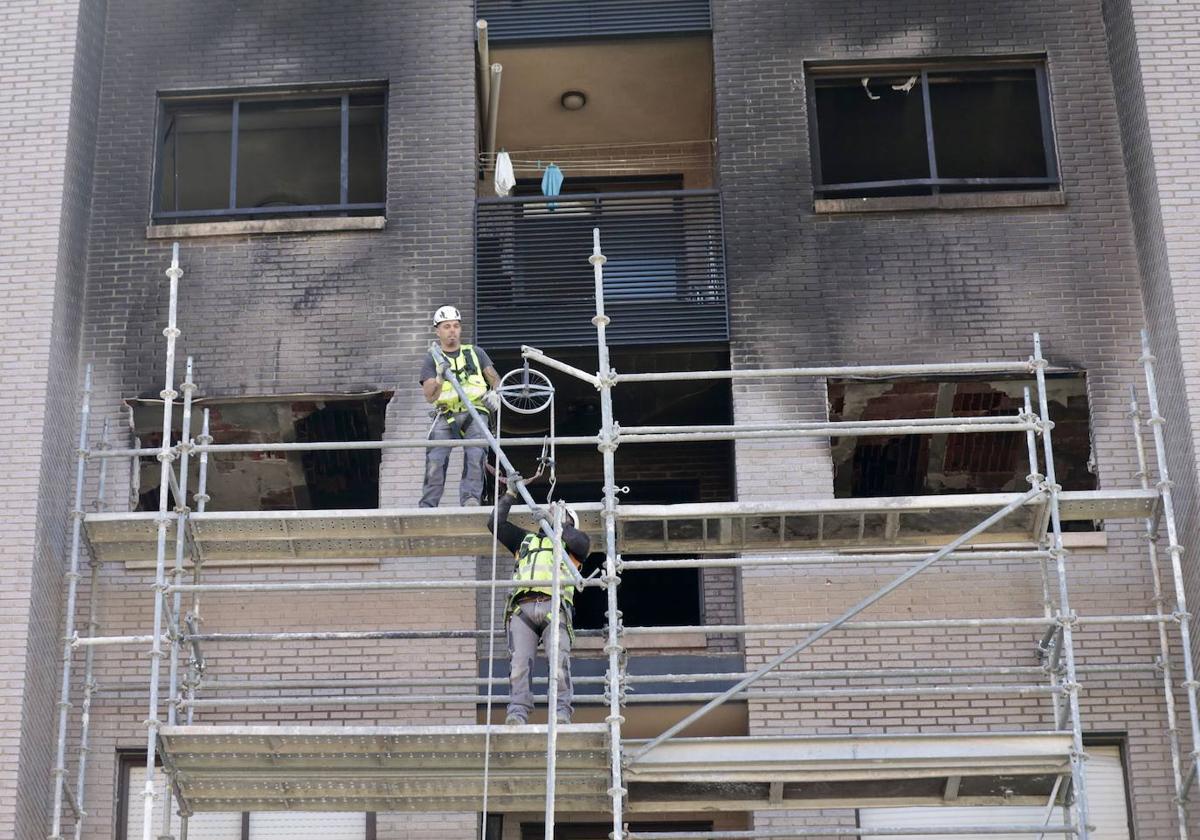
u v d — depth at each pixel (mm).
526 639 27391
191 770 28141
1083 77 35750
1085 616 31781
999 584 32094
